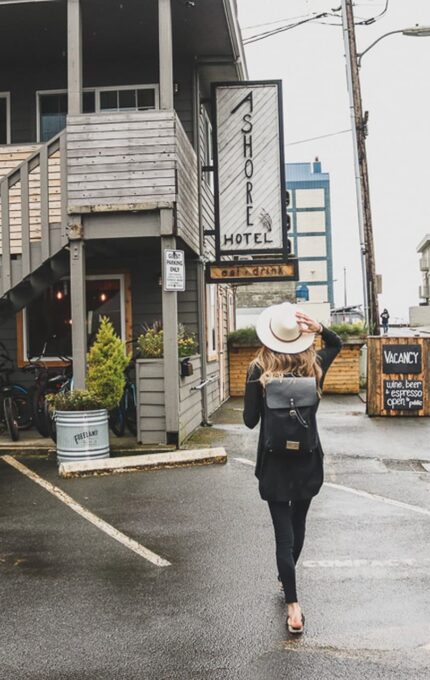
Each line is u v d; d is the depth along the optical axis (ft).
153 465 27.12
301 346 13.53
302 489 13.21
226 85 37.99
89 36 36.94
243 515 20.77
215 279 37.99
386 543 18.07
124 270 40.68
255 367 13.52
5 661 11.95
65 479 25.77
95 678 11.34
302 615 13.19
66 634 12.97
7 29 35.76
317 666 11.64
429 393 41.27
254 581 15.51
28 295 33.65
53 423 31.81
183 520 20.31
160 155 31.01
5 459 29.78
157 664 11.78
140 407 31.63
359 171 54.95
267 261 37.65
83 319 31.30
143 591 15.01
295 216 313.12
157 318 40.47
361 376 59.36
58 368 41.11
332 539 18.39
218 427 38.40
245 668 11.60
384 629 13.03
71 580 15.71
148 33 36.63
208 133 47.06
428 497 22.94
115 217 31.40
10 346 41.42
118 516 20.80
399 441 33.35
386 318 122.31
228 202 38.04
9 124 40.86
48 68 40.73
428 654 12.03
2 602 14.52
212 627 13.19
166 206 30.81
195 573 16.05
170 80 31.17
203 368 39.73
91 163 31.17
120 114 31.14
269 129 37.93
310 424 13.12
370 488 24.18
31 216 32.22
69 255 33.14
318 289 311.68
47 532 19.35
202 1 32.76
